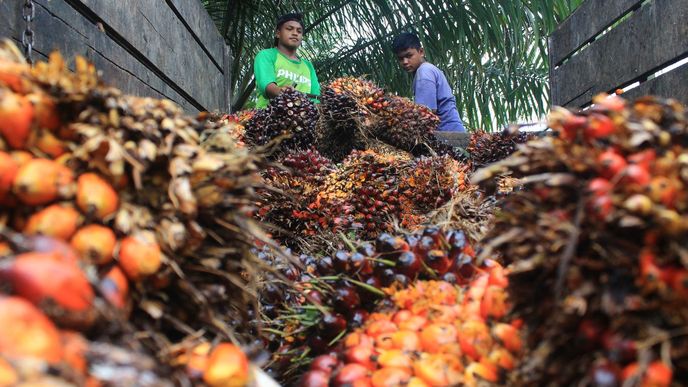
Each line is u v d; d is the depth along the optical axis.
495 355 1.14
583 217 0.93
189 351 1.04
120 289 1.03
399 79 8.22
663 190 0.87
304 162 3.06
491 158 4.07
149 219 1.11
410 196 3.11
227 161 1.23
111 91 1.16
